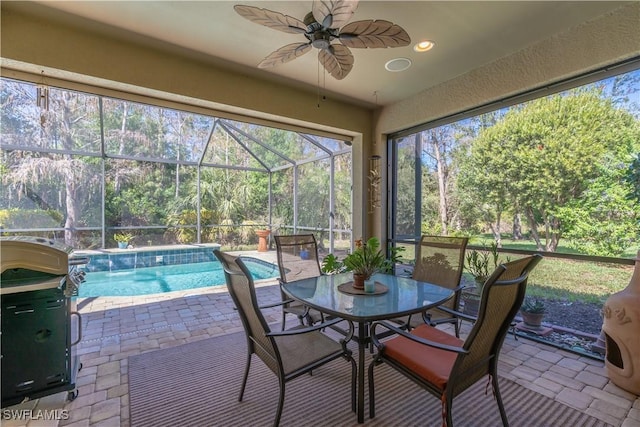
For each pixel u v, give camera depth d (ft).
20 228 17.63
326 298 6.78
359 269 7.36
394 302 6.45
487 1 7.29
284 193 26.37
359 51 9.65
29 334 6.03
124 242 21.44
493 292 4.42
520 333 9.73
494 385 5.41
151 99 10.37
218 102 10.84
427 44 9.23
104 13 7.85
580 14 7.87
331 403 6.26
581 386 6.88
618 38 7.65
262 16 6.06
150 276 21.27
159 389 6.79
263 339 5.62
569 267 9.34
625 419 5.77
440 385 4.75
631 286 6.95
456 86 11.60
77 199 19.75
